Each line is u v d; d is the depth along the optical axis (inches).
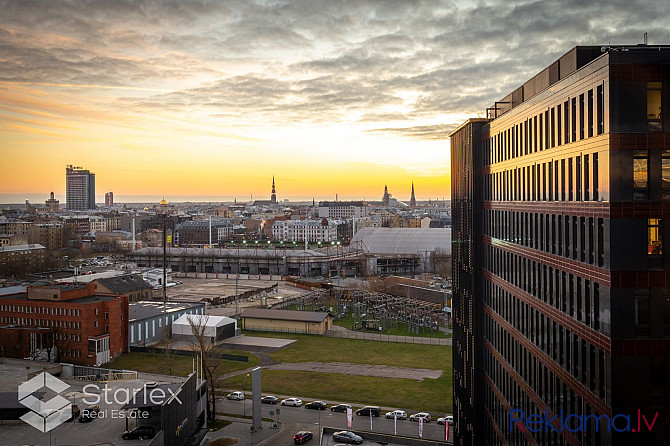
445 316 6953.7
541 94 1961.1
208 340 5964.6
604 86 1439.5
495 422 2650.1
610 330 1409.9
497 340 2603.3
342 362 5231.3
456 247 3272.6
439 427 3656.5
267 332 6560.0
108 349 5221.5
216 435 3558.1
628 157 1401.3
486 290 2790.4
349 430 3474.4
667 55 1391.5
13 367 3934.5
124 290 7578.7
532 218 2086.6
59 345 5036.9
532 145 2079.2
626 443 1413.6
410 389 4424.2
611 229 1406.3
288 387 4493.1
